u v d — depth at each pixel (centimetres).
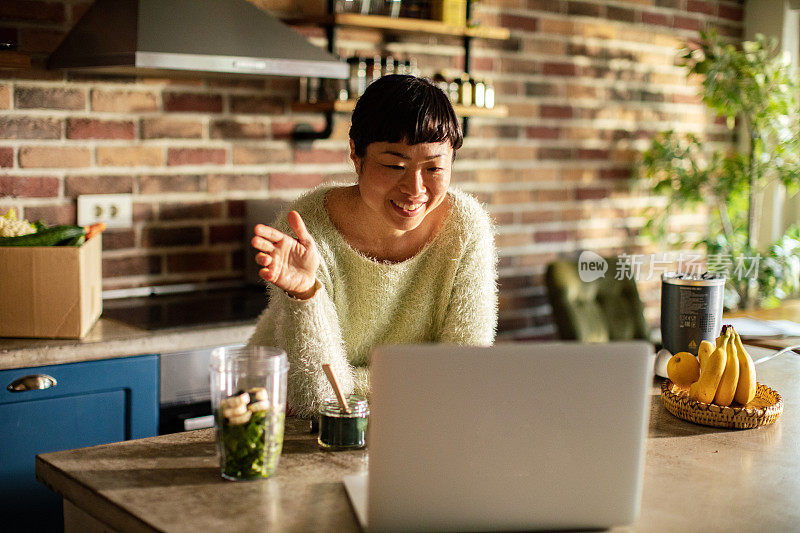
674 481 123
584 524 107
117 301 277
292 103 305
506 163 371
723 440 142
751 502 116
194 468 124
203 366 242
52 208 268
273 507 110
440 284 172
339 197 166
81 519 124
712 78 372
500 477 104
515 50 366
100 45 242
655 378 183
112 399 227
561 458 105
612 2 394
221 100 297
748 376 152
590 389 104
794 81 386
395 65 305
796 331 229
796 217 441
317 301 144
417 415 101
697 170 396
